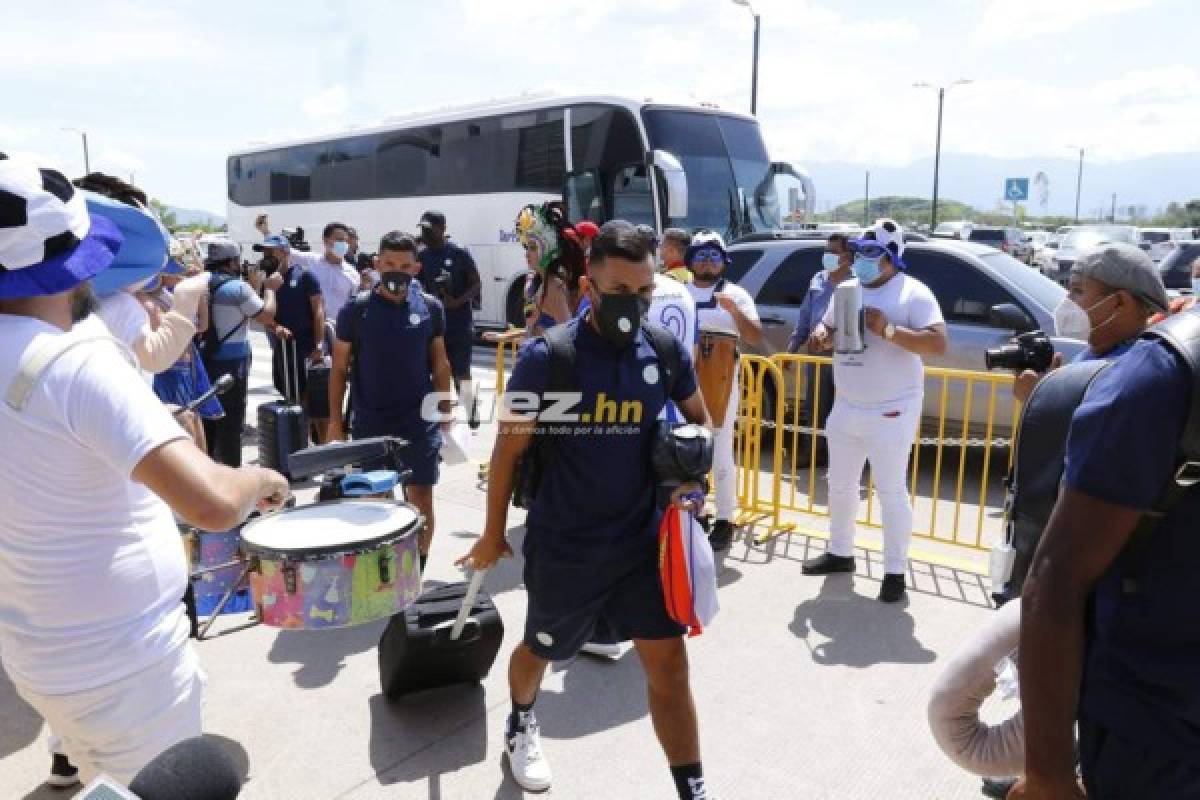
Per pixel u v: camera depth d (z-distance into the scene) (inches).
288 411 160.4
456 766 120.7
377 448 121.0
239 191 808.3
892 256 166.7
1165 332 53.4
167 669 73.9
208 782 33.4
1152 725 54.8
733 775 119.4
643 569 100.5
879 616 169.2
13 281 65.4
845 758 123.3
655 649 100.3
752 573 191.3
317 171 709.9
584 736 128.6
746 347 304.3
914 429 173.0
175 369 189.9
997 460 285.9
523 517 226.1
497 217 555.5
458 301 335.0
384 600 98.8
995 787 114.0
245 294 231.8
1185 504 53.4
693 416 106.7
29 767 119.4
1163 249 1042.1
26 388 64.6
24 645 69.6
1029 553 89.5
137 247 110.6
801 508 237.3
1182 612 54.1
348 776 118.4
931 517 216.4
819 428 285.0
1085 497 53.6
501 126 543.5
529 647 107.3
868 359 171.2
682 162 457.4
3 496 66.0
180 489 64.6
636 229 94.7
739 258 315.3
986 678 80.6
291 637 159.2
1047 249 1143.0
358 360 168.2
